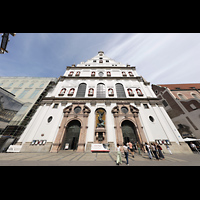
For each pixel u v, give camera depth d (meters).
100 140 12.52
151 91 17.86
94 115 14.59
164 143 12.02
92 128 13.40
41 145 11.81
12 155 8.57
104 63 25.83
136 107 15.49
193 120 15.94
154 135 12.84
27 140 12.09
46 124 13.56
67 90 18.28
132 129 14.20
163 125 13.59
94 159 7.37
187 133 16.47
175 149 11.57
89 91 17.89
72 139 13.44
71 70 22.86
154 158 7.99
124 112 15.16
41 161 6.30
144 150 11.38
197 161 6.41
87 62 26.33
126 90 18.33
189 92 21.31
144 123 13.78
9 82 22.66
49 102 15.79
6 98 14.41
